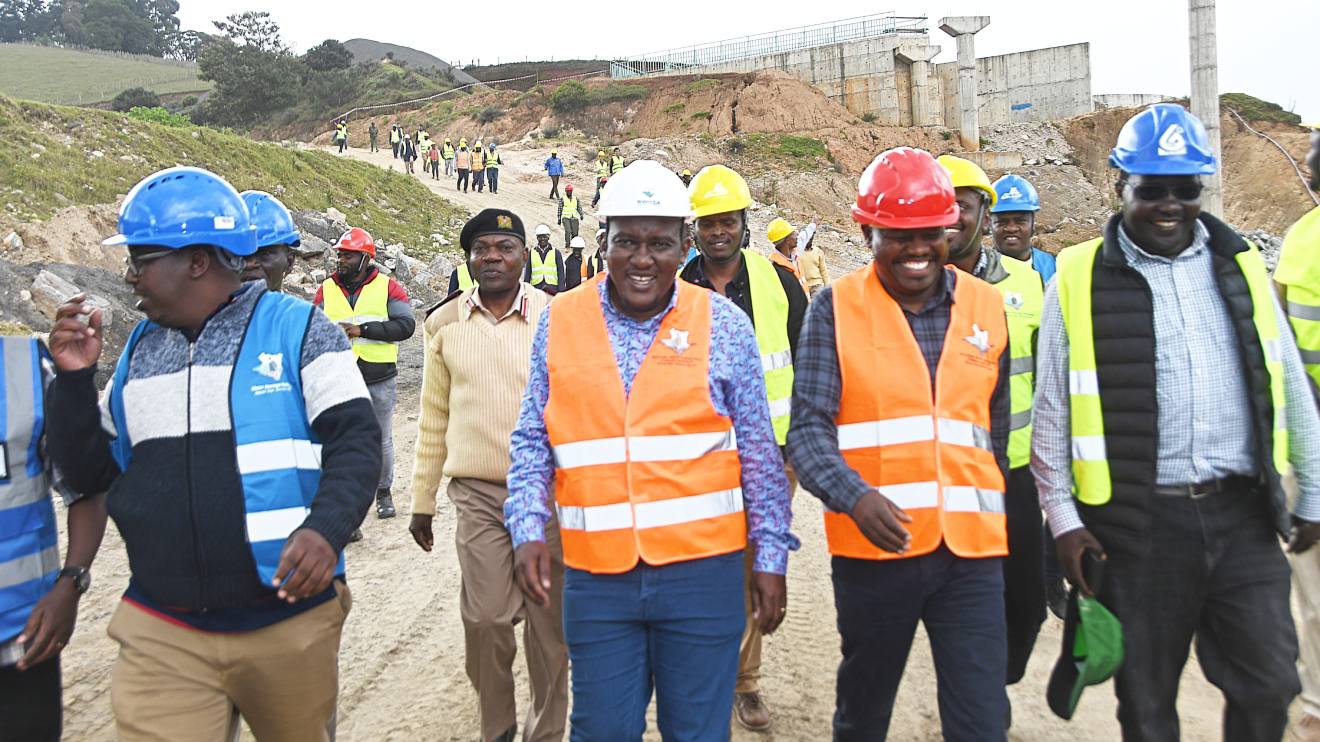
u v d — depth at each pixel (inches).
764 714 173.9
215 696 108.3
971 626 121.9
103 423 114.2
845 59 2396.7
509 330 165.8
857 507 115.1
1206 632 131.3
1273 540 128.0
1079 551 129.5
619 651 112.9
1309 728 162.1
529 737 153.9
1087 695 188.1
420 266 924.6
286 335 111.7
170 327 111.4
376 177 1229.7
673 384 114.0
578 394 115.3
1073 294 132.4
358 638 217.0
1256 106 2338.8
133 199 108.1
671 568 111.9
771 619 115.7
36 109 894.4
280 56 3211.1
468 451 159.0
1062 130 2341.3
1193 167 121.6
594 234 1282.0
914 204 119.6
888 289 128.0
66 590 117.3
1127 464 127.5
